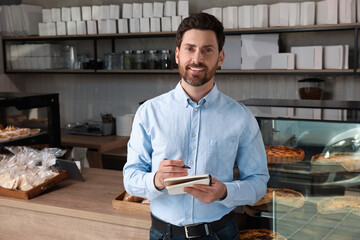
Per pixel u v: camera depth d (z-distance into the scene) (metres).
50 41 4.40
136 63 3.81
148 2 3.96
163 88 4.09
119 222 1.70
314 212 1.51
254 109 1.61
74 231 1.81
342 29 3.06
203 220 1.28
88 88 4.43
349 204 1.43
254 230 1.62
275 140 1.54
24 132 2.55
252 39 3.37
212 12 3.43
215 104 1.32
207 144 1.29
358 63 3.22
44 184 1.97
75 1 4.29
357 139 1.39
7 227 1.96
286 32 3.41
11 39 4.26
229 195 1.22
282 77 3.57
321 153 1.46
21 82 4.64
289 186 1.54
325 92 3.42
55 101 2.89
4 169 1.99
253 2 3.58
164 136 1.31
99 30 3.88
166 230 1.31
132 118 3.96
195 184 1.12
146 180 1.26
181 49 1.23
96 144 3.55
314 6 3.12
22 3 4.54
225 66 3.54
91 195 1.96
